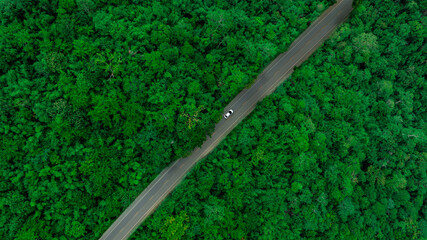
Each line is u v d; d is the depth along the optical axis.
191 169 74.75
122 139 68.81
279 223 76.06
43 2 61.53
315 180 80.69
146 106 67.94
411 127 97.38
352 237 83.31
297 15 85.00
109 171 66.00
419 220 101.88
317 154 80.00
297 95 82.56
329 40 86.44
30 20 61.47
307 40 89.25
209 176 72.50
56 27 61.19
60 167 62.66
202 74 72.88
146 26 67.62
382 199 92.81
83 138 65.12
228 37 74.44
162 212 67.25
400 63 97.88
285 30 84.75
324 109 84.19
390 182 93.25
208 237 69.69
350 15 91.19
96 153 65.31
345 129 84.88
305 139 76.00
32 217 60.41
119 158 68.56
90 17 65.62
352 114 87.88
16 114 58.97
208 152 77.00
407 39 95.94
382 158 93.81
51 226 62.22
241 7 81.06
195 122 68.62
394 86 97.75
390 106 92.25
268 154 76.38
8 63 59.62
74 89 60.84
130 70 65.62
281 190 76.19
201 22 77.06
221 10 75.00
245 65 79.25
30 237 58.47
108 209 66.62
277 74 84.94
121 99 65.50
